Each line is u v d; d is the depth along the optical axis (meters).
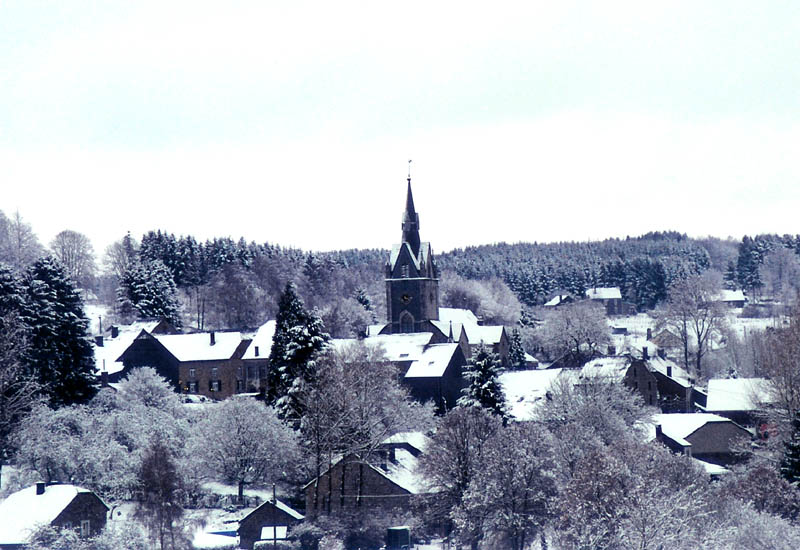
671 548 76.00
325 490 112.88
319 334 130.75
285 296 133.50
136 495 104.12
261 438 117.94
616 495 80.50
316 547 100.12
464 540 99.12
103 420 122.06
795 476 102.44
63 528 85.88
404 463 118.81
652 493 78.88
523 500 97.81
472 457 104.19
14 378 115.56
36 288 131.00
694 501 79.19
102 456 111.38
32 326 128.00
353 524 105.44
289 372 128.75
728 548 76.69
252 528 101.62
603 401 125.44
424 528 106.19
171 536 95.31
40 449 109.81
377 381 127.50
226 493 118.44
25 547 83.38
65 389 130.25
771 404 124.56
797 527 83.12
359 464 111.38
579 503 80.19
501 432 104.00
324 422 113.50
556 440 107.75
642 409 134.38
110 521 97.50
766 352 152.50
